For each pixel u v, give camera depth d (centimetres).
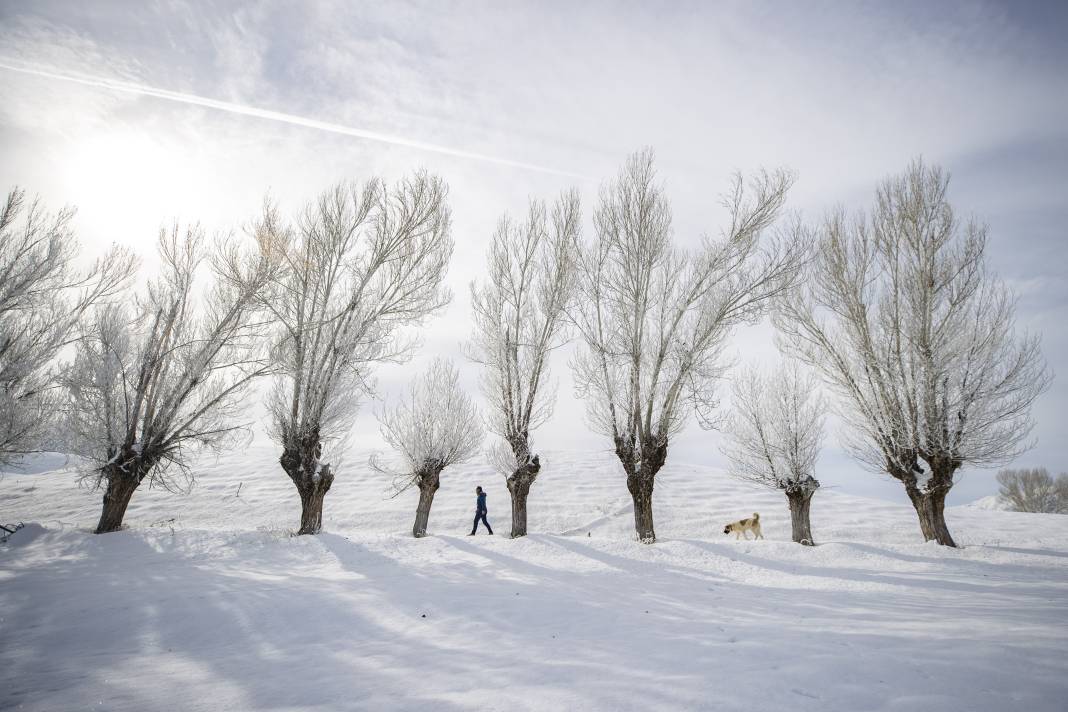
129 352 1519
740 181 1570
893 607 719
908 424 1580
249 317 1580
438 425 1659
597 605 733
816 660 393
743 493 2962
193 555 1209
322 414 1527
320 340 1580
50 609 704
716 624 593
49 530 1374
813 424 1694
